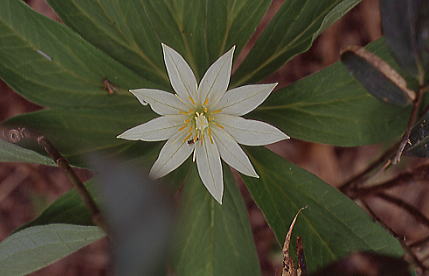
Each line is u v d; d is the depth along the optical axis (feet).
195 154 1.33
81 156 1.40
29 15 1.42
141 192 1.37
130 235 1.34
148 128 1.31
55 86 1.45
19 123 1.39
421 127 1.32
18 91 1.43
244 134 1.32
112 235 1.33
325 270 1.39
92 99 1.47
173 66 1.30
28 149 1.33
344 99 1.41
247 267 1.41
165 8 1.45
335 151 2.01
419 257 1.52
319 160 2.00
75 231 1.31
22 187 2.00
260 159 1.45
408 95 1.28
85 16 1.45
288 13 1.44
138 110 1.46
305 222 1.41
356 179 1.60
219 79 1.31
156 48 1.48
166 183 1.41
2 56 1.42
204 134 1.33
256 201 1.43
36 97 1.45
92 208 1.33
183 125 1.33
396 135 1.39
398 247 1.36
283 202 1.43
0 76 1.41
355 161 2.01
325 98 1.42
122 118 1.44
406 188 1.99
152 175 1.32
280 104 1.45
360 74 1.28
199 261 1.41
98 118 1.43
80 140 1.41
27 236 1.32
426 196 1.99
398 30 1.25
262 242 1.98
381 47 1.38
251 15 1.45
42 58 1.44
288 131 1.44
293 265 1.36
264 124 1.31
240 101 1.32
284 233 1.41
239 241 1.42
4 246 1.32
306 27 1.41
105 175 1.39
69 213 1.40
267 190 1.43
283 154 2.01
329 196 1.40
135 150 1.42
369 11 2.01
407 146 1.35
